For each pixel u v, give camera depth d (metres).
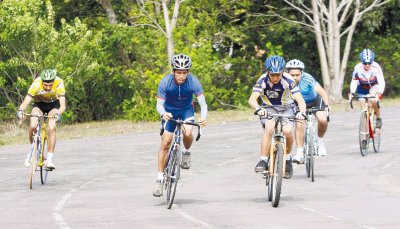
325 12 69.62
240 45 74.44
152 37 63.84
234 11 71.00
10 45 53.78
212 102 66.69
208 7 68.75
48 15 55.53
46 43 53.81
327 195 23.42
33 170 26.33
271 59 21.97
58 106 27.44
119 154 36.47
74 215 20.69
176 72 21.23
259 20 73.50
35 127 26.66
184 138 21.66
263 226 18.39
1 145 44.16
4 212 21.50
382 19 76.31
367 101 33.34
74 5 68.44
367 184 25.66
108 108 64.31
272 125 22.09
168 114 21.31
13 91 55.09
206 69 62.44
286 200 22.56
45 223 19.53
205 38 67.00
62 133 50.00
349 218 19.33
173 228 18.39
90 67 54.94
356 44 77.62
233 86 69.69
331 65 69.50
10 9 53.41
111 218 20.05
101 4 66.44
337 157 33.00
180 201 22.78
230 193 24.28
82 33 55.47
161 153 21.97
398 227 17.98
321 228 18.00
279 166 21.12
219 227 18.38
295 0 72.94
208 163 32.06
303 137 26.55
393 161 31.52
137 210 21.28
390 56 76.94
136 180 27.91
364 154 33.22
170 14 65.31
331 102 68.94
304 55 77.31
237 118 55.62
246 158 33.53
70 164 33.16
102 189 25.83
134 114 59.97
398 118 50.44
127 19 68.75
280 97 22.48
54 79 26.38
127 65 64.12
